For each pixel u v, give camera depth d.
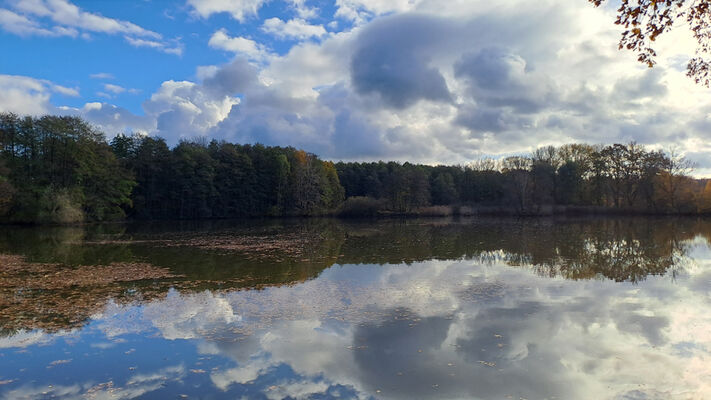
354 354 8.70
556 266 19.48
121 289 15.40
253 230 46.59
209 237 37.34
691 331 9.80
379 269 19.28
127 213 69.94
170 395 6.98
